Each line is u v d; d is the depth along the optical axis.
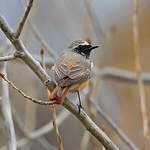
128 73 15.34
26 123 11.92
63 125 14.95
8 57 7.98
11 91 13.97
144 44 17.38
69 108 8.45
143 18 17.81
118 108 13.48
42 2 15.31
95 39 13.23
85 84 9.11
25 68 13.88
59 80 7.98
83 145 10.47
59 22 15.02
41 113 15.55
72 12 13.95
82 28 12.28
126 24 17.41
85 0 12.13
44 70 8.38
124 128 12.73
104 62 13.77
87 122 8.48
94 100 11.38
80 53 10.31
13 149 8.65
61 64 8.91
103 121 12.98
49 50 11.84
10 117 9.16
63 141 14.81
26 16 7.54
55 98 7.54
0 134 12.28
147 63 17.06
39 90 15.09
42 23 15.30
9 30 7.83
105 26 15.97
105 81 15.40
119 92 13.84
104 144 8.53
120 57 16.66
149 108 13.95
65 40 15.23
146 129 9.50
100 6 16.41
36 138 12.03
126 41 16.97
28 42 14.58
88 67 9.31
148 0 18.20
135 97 13.77
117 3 17.75
